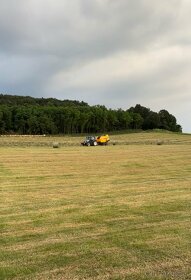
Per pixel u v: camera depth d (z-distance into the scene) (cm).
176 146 5522
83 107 14775
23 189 2034
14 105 15125
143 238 1109
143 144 6219
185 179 2391
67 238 1123
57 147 5191
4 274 855
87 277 840
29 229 1232
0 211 1508
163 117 16688
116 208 1533
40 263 923
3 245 1065
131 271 870
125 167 3023
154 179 2398
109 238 1113
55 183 2244
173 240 1088
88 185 2167
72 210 1509
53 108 13875
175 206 1555
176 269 881
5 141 6738
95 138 5909
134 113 15638
